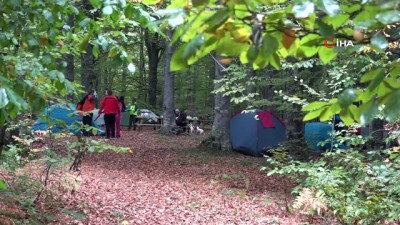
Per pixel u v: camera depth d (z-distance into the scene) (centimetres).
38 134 749
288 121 1251
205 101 3167
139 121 2506
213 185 1054
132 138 1900
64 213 687
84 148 710
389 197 579
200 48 138
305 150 1141
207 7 140
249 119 1481
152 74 3431
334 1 129
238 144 1505
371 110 133
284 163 773
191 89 3322
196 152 1532
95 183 963
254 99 1141
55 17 304
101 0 297
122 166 1246
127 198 867
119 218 727
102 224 683
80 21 329
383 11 124
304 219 742
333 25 138
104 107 1769
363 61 593
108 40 347
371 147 706
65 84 300
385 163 578
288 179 1097
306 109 167
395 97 130
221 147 1559
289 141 1170
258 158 1430
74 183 787
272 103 1105
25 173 717
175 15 137
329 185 617
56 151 748
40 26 327
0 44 301
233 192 974
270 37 137
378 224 565
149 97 3444
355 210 578
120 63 328
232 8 137
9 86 221
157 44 3112
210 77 3111
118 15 324
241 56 148
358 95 146
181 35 136
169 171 1224
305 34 147
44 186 714
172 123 2231
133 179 1072
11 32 314
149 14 306
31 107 281
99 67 2069
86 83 2227
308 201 629
